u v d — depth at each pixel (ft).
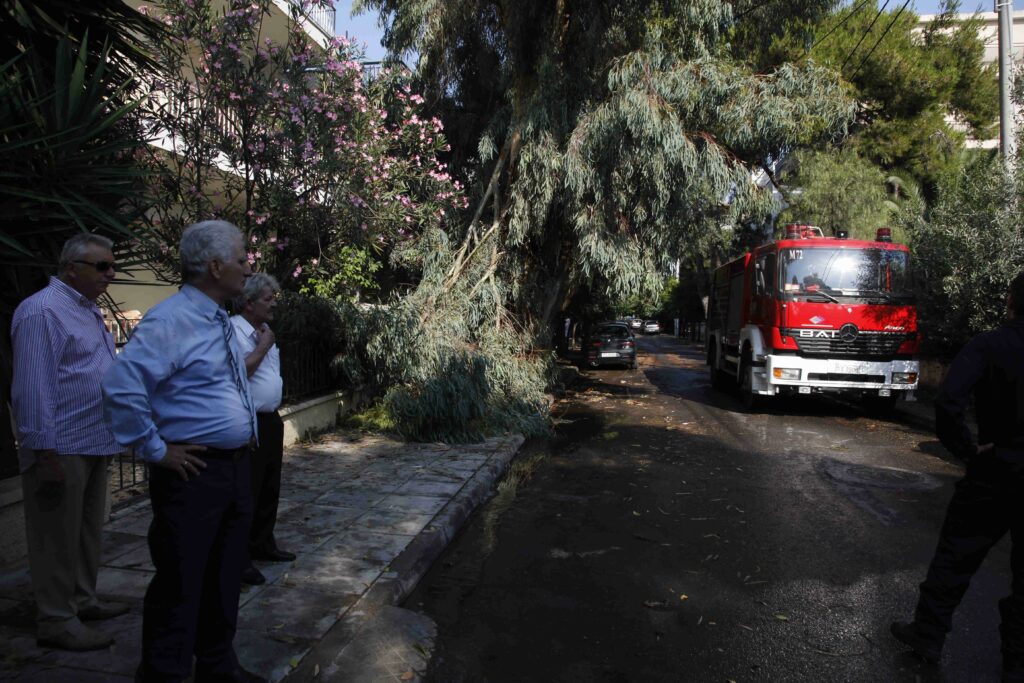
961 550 11.62
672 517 20.22
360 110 28.66
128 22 16.65
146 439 8.51
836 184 62.75
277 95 26.32
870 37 69.51
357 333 29.43
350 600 13.50
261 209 28.12
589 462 27.50
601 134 35.32
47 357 10.59
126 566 14.61
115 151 14.67
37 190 13.23
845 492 23.15
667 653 12.23
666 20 38.75
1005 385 10.89
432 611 13.80
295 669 11.10
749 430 35.55
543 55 39.19
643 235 39.88
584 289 56.90
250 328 14.07
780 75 40.09
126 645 11.36
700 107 38.83
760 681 11.35
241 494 9.69
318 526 17.72
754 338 41.52
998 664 11.97
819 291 38.91
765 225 73.61
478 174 45.09
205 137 26.53
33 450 10.53
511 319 39.83
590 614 13.76
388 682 10.96
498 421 31.60
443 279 36.96
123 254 15.52
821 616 13.78
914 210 43.70
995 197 36.11
